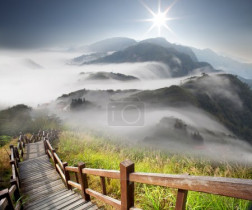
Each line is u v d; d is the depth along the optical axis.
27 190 5.28
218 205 2.55
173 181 1.42
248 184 0.93
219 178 1.10
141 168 5.30
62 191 4.79
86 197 3.72
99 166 6.40
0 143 14.98
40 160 8.51
